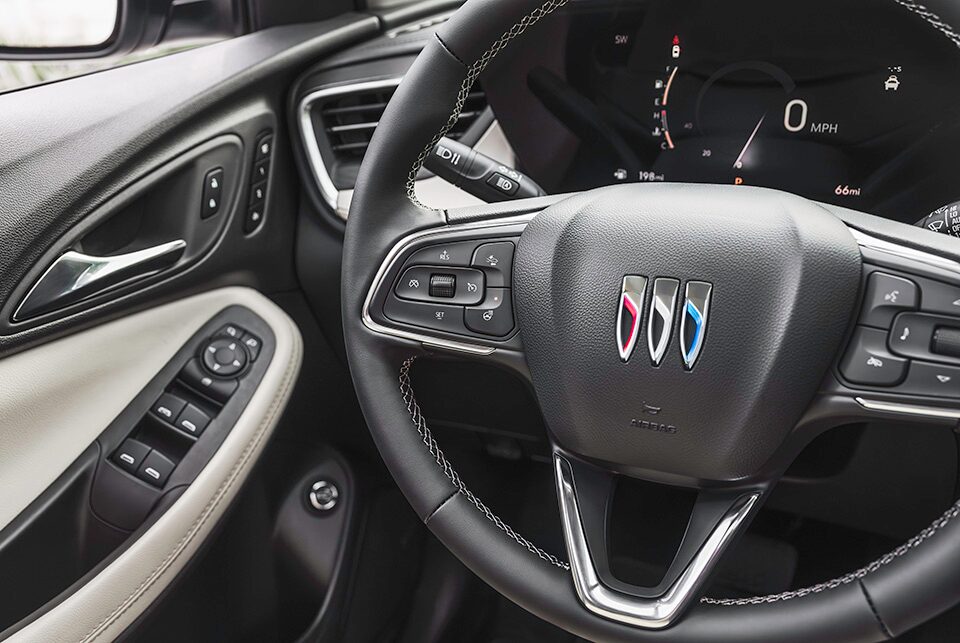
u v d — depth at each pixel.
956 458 0.81
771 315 0.61
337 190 1.09
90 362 0.92
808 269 0.61
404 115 0.71
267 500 1.19
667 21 0.88
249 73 1.03
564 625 0.65
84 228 0.89
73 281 0.88
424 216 0.73
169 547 0.92
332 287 1.14
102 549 0.93
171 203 0.98
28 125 0.93
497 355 0.70
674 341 0.62
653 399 0.63
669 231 0.64
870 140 0.87
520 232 0.70
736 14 0.85
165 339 1.00
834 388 0.62
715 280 0.62
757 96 0.89
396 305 0.72
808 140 0.89
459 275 0.71
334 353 1.23
